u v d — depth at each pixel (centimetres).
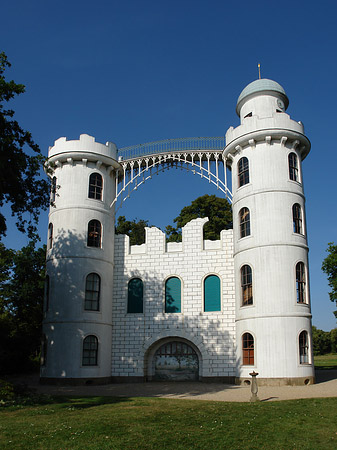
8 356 4312
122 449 1164
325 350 11812
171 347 3197
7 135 2234
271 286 2739
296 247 2827
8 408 1750
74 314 3025
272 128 2962
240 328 2839
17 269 4816
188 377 3125
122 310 3266
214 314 3092
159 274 3266
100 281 3189
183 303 3167
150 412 1622
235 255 3023
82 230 3191
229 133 3180
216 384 2814
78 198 3241
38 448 1170
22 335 4712
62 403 1902
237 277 2956
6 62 2245
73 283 3078
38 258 4916
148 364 3191
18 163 2189
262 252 2811
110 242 3344
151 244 3334
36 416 1565
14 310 4866
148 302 3231
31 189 2392
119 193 3456
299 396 2091
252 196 2942
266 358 2650
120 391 2491
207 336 3070
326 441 1256
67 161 3303
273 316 2689
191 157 3416
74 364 2942
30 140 2361
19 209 2408
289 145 3025
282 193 2895
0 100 2195
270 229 2831
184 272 3225
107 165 3425
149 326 3188
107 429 1350
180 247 3288
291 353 2633
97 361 3044
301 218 2930
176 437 1273
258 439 1272
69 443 1206
